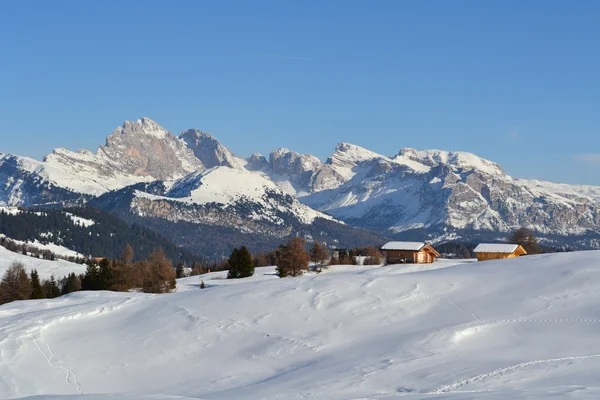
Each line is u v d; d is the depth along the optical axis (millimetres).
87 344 62875
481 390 40438
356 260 184625
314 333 61750
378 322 63625
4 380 53469
